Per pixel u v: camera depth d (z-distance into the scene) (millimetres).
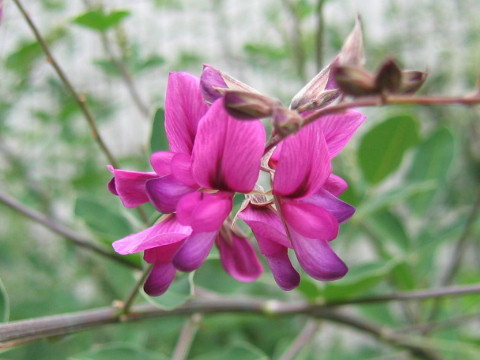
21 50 112
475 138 205
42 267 177
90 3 120
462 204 198
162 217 55
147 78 165
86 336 171
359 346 169
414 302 130
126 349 90
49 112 165
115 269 159
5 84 152
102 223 91
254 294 162
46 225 89
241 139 49
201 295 99
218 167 50
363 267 91
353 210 54
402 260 112
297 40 135
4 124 158
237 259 60
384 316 126
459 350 110
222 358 97
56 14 173
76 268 182
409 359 123
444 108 198
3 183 169
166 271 54
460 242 114
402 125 102
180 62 164
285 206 52
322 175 52
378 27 205
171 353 171
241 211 53
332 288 88
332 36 175
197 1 176
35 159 165
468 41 197
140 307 75
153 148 81
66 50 172
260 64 169
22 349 166
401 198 105
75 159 176
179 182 52
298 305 92
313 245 52
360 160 107
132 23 168
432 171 119
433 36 206
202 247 51
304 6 129
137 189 55
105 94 171
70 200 172
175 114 54
